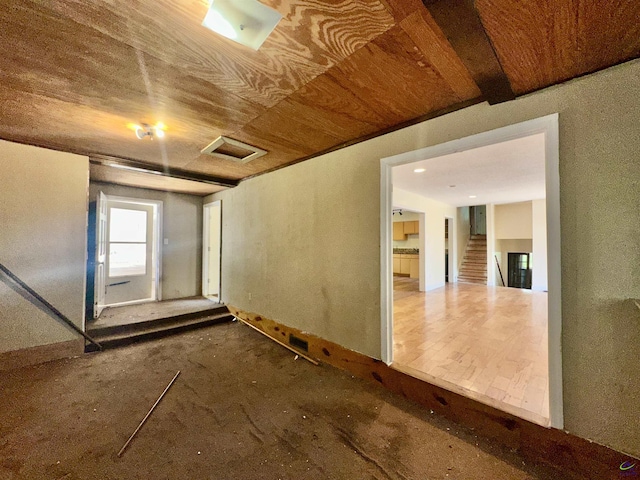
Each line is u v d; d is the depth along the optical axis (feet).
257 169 12.09
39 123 7.39
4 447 5.23
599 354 4.54
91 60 4.71
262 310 12.37
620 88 4.40
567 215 4.85
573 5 3.36
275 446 5.40
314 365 9.06
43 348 9.11
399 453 5.25
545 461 5.01
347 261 8.68
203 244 18.07
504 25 3.74
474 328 12.04
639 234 4.25
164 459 5.03
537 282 21.61
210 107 6.46
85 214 9.91
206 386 7.69
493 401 5.89
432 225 22.48
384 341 7.70
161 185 14.88
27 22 3.81
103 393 7.24
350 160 8.61
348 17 3.76
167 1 3.51
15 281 8.59
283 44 4.31
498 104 5.72
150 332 11.48
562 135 4.92
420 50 4.46
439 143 6.62
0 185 8.60
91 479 4.57
